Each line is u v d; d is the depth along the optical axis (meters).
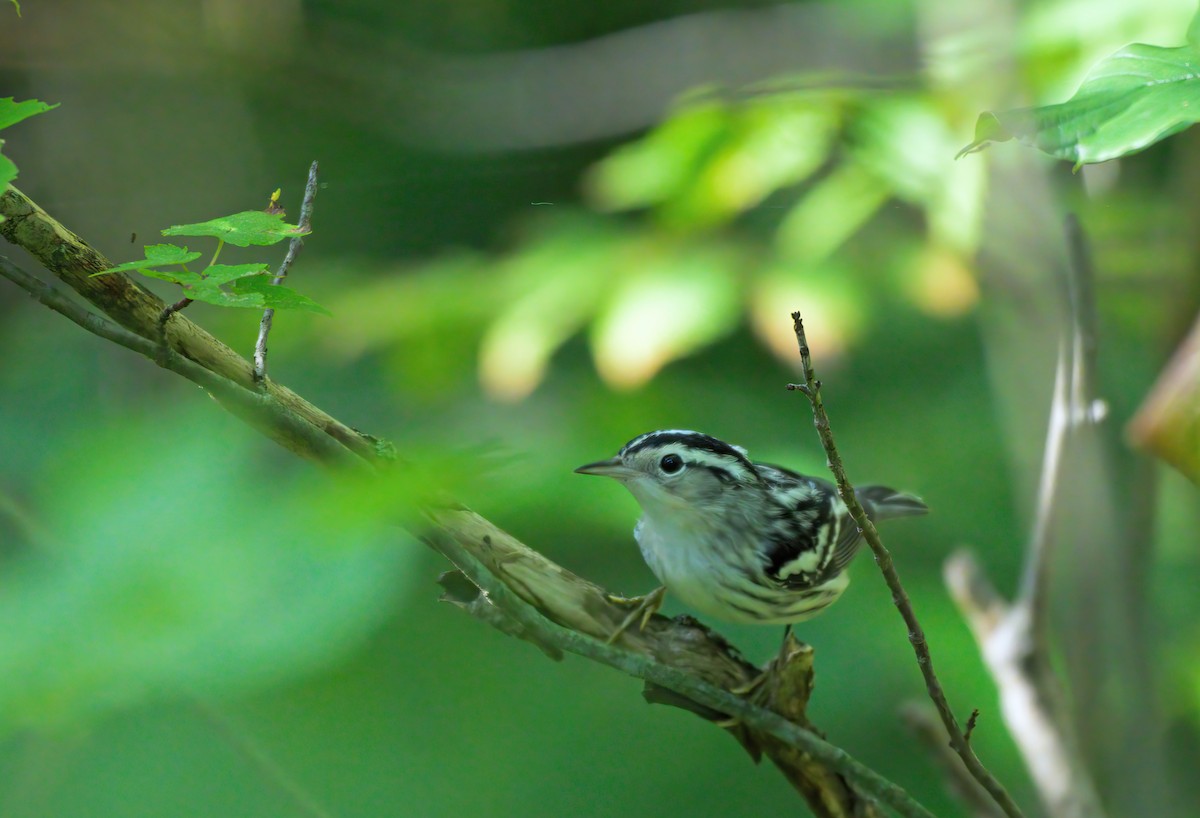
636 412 4.87
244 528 1.84
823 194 4.80
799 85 4.80
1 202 4.62
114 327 4.61
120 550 1.80
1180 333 4.75
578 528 4.78
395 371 4.85
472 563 4.63
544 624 4.64
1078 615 4.71
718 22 4.96
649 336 4.79
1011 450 4.82
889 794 4.66
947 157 4.79
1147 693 4.70
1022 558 4.90
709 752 4.82
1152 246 4.81
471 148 5.00
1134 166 4.82
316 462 4.61
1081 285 4.70
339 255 4.99
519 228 4.86
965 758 4.64
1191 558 4.81
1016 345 4.80
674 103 4.86
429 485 2.39
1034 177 4.79
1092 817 4.69
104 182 5.00
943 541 4.91
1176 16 4.75
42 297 4.61
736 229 4.82
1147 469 4.71
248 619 1.77
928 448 4.93
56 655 1.74
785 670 4.66
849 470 4.92
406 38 5.72
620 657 4.65
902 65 4.89
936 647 4.84
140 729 2.18
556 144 4.99
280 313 4.86
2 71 4.98
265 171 5.09
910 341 4.95
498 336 4.81
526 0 5.78
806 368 4.62
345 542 1.86
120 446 1.92
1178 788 4.72
